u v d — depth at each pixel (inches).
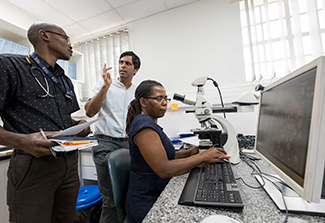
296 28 61.3
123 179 33.4
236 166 33.4
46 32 35.6
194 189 22.4
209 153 29.7
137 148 29.5
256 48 68.2
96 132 57.5
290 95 18.7
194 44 81.0
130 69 59.2
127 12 84.5
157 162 25.0
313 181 12.7
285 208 16.9
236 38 74.2
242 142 51.4
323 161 12.5
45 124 33.6
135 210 28.0
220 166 30.7
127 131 39.6
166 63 85.6
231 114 71.7
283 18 63.8
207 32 78.9
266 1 66.9
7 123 30.8
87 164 65.4
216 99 74.0
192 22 81.4
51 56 37.6
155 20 87.9
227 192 20.2
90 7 79.5
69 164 37.5
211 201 18.5
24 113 31.7
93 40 97.2
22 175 30.6
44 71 35.6
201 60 79.6
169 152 32.1
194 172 29.3
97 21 90.1
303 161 14.3
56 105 36.8
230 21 75.4
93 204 52.0
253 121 69.1
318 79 12.7
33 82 32.5
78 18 87.1
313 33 57.9
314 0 57.9
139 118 29.5
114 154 34.7
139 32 90.8
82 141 27.1
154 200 28.9
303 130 15.0
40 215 32.1
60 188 36.9
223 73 75.7
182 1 79.6
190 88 81.0
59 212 37.9
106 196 49.6
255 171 29.7
